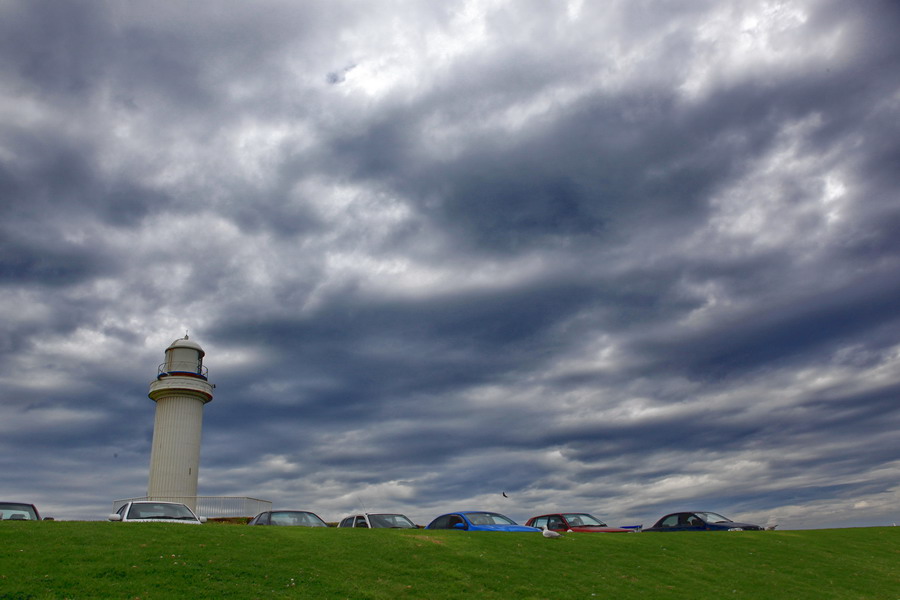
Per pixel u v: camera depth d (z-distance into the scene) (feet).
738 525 102.42
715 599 62.49
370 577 57.06
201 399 149.18
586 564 69.21
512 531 81.10
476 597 55.01
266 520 81.15
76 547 54.60
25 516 74.38
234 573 53.26
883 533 108.06
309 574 55.52
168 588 47.88
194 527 67.41
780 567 78.38
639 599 59.62
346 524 87.25
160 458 141.38
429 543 69.77
